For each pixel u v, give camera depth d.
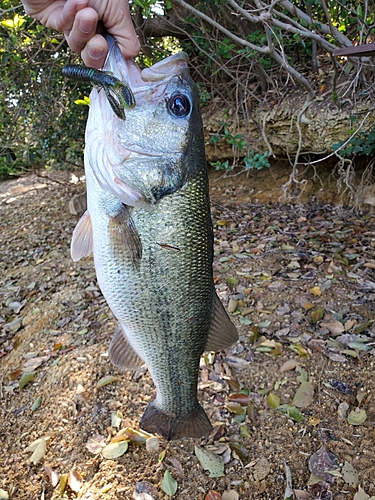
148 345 0.37
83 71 0.30
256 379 0.64
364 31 0.90
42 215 1.56
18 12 1.01
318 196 1.22
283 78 1.25
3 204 1.79
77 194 1.66
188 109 0.35
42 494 0.55
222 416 0.59
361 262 0.87
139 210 0.34
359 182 1.16
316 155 1.24
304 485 0.51
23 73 1.25
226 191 1.37
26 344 0.85
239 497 0.50
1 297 1.05
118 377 0.67
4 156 1.48
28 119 1.39
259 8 0.79
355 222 1.06
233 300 0.79
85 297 0.93
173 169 0.34
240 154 1.32
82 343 0.78
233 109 1.28
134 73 0.34
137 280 0.35
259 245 1.00
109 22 0.31
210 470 0.53
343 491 0.49
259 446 0.55
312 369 0.64
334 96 0.99
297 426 0.57
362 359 0.64
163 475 0.53
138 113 0.34
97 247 0.36
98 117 0.34
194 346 0.39
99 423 0.61
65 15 0.30
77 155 1.59
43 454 0.60
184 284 0.36
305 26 0.95
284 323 0.73
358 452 0.53
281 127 1.18
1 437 0.65
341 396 0.60
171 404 0.40
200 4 1.16
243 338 0.71
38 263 1.18
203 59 1.38
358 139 1.00
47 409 0.67
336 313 0.74
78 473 0.55
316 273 0.85
